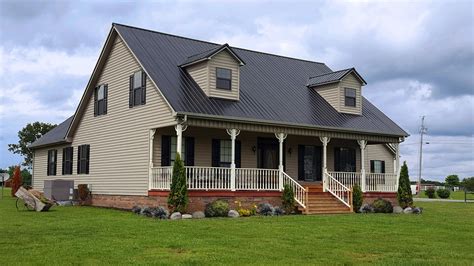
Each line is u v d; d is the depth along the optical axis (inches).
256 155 993.5
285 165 1034.1
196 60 885.8
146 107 879.1
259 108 914.1
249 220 703.7
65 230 556.7
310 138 1084.5
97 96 1057.5
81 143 1121.4
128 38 945.5
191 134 908.6
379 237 544.1
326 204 916.0
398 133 1090.1
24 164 2748.5
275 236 531.8
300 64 1235.2
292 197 874.8
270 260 395.2
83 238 496.4
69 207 985.5
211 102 856.3
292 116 937.5
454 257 427.8
